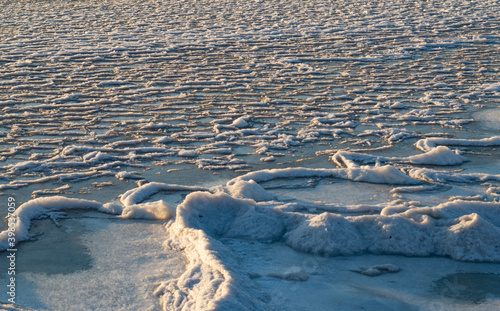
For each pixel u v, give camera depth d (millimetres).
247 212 5059
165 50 13836
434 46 14117
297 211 5367
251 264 4414
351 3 21406
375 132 8070
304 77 11352
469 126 8312
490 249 4484
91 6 21656
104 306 3875
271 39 15109
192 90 10492
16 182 6293
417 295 3994
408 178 6223
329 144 7629
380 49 13805
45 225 5195
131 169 6742
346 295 3982
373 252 4598
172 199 5832
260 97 10000
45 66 12352
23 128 8320
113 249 4695
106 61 12852
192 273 4109
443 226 4719
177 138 7871
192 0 22812
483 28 16141
